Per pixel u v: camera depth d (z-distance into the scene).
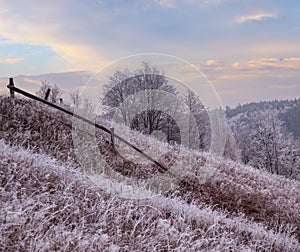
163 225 6.62
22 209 5.55
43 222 5.32
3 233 4.76
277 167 45.91
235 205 12.75
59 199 6.43
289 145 47.56
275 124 46.78
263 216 12.43
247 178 18.09
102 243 5.35
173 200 9.06
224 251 6.61
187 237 6.63
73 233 5.31
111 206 7.08
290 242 8.77
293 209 14.23
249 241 7.86
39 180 7.04
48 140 11.94
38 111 14.11
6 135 10.69
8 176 6.51
